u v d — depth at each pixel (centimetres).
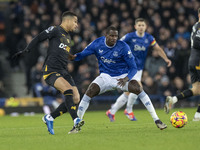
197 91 2181
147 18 5078
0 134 1862
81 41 4531
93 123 2439
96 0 5069
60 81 1695
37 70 4128
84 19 4772
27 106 4012
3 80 4906
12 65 4653
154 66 4431
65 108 1741
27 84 4341
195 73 2197
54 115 1742
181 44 4691
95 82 1861
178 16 5225
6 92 4950
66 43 1748
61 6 4928
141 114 3325
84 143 1393
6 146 1389
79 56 1862
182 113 1800
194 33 2153
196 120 2294
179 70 4569
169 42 4638
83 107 1853
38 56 4388
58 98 3997
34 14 5000
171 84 4328
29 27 4650
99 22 4847
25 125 2464
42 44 4422
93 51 1872
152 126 2030
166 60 2594
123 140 1441
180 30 4969
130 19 5038
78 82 4047
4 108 3944
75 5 4941
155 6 5206
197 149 1192
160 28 4878
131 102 2567
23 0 5053
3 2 5484
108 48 1833
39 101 4094
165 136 1517
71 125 2353
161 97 4278
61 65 1747
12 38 4688
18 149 1305
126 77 1791
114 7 5125
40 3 5047
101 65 1889
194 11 5328
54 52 1723
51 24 4716
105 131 1831
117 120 2700
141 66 2561
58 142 1444
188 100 4531
